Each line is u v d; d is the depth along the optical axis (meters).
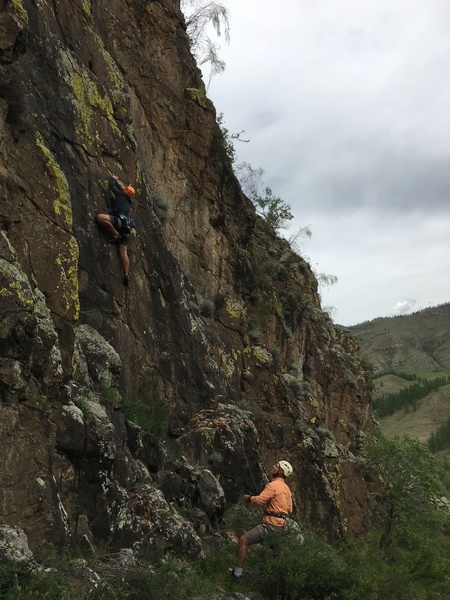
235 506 13.07
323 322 32.97
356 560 11.48
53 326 8.07
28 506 7.12
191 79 19.06
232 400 17.61
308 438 21.00
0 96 9.02
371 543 18.05
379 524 27.98
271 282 24.23
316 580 9.00
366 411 36.97
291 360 27.19
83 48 12.80
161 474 10.80
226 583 8.91
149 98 17.33
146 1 17.89
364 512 26.19
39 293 8.28
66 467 8.02
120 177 12.80
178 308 14.04
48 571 6.43
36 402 7.49
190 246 18.06
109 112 12.92
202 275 18.39
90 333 10.65
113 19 16.81
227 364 17.91
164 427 12.25
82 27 12.92
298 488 19.84
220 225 19.48
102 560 7.73
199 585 8.02
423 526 18.30
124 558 7.80
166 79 18.08
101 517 8.25
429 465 19.23
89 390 9.23
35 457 7.36
